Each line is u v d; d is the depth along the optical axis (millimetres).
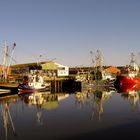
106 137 22703
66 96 60938
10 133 25078
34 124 28922
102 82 91750
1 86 62531
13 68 101000
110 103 46750
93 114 34688
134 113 35031
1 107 42531
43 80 78562
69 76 96000
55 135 23859
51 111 37812
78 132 24625
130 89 82062
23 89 69000
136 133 23781
